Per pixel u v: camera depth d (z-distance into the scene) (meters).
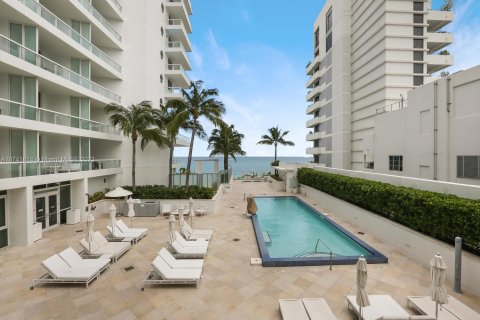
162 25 25.67
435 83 14.48
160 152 23.20
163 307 6.02
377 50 26.06
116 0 21.33
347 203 14.62
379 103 26.16
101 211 16.17
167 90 26.89
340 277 7.58
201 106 18.62
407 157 17.06
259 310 5.91
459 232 7.30
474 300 6.38
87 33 17.33
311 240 12.02
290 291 6.76
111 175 19.89
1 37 10.94
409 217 9.39
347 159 31.61
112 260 8.67
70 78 15.24
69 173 13.53
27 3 12.00
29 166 11.05
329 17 36.12
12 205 10.59
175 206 16.27
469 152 12.52
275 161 46.00
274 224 14.88
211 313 5.79
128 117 17.83
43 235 11.91
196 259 8.51
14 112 11.32
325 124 37.34
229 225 13.39
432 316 5.16
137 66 22.22
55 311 5.86
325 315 5.25
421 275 7.72
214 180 23.70
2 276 7.66
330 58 35.56
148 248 10.05
